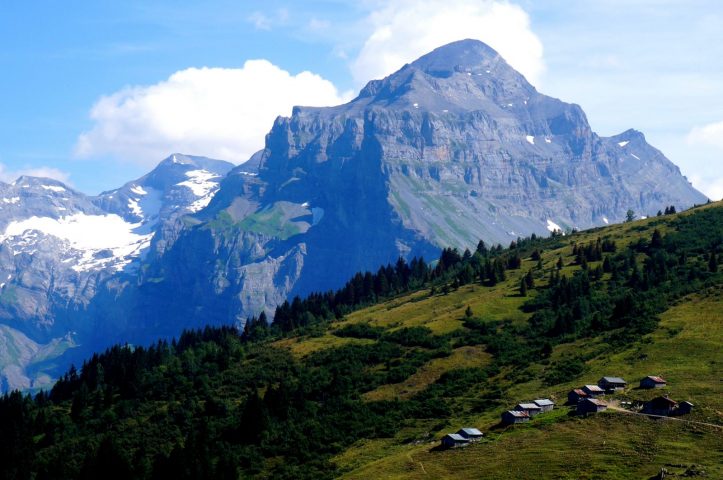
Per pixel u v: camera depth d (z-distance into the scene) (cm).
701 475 16100
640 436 18350
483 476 17938
